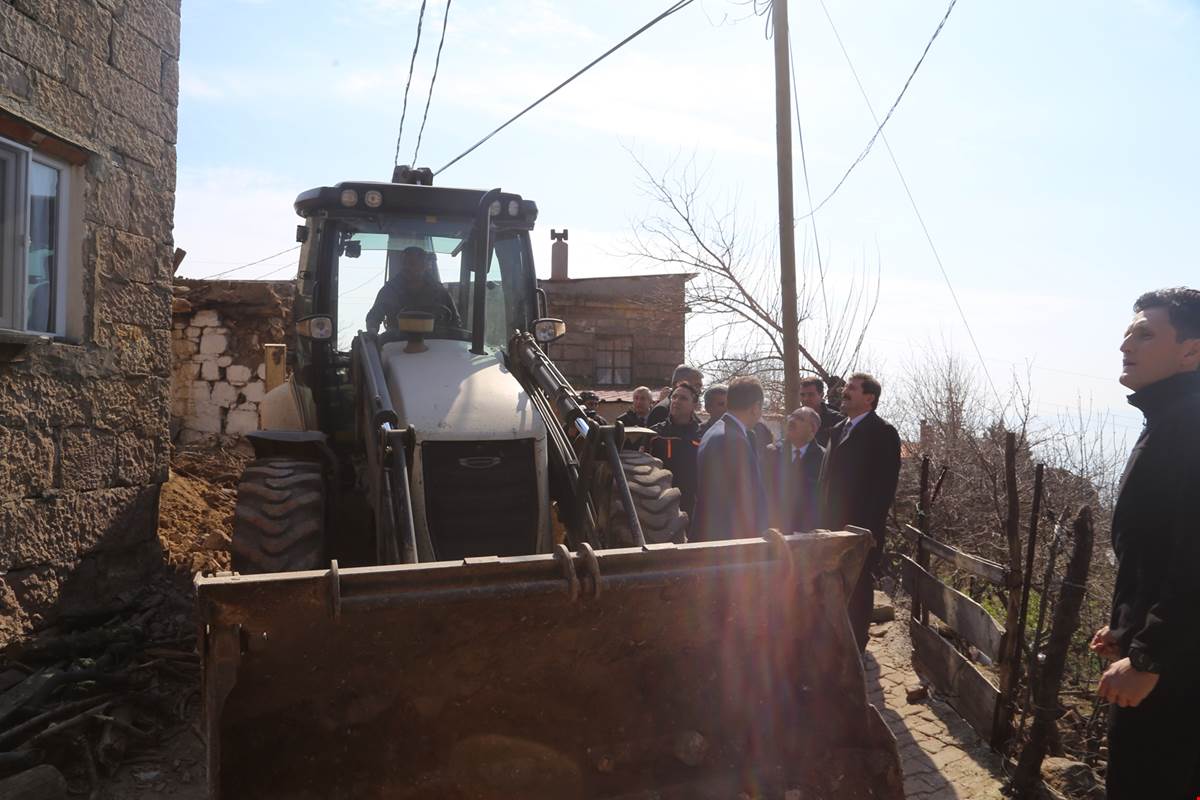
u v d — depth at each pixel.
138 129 5.64
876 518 4.85
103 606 5.26
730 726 3.15
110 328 5.41
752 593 3.00
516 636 2.89
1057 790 3.80
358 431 4.65
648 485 4.46
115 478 5.46
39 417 4.83
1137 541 2.76
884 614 6.27
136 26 5.61
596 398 4.59
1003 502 6.82
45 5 4.80
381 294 5.09
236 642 2.52
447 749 2.89
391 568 2.61
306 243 5.54
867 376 5.05
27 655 4.41
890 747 2.99
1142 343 2.79
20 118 4.58
